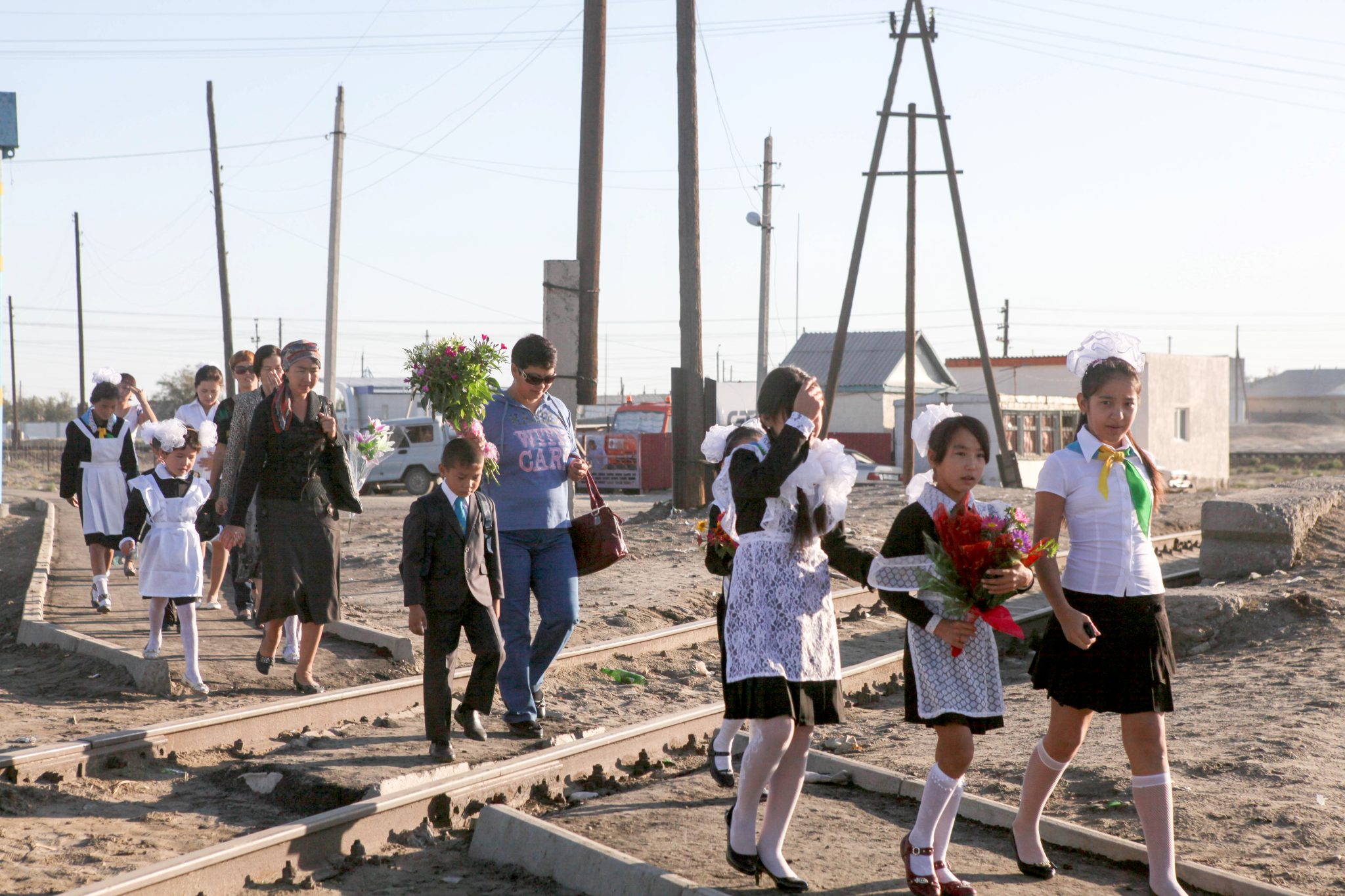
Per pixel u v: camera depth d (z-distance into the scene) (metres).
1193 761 5.88
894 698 8.34
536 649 6.79
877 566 4.32
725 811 5.27
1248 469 60.25
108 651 7.73
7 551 14.22
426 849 5.13
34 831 4.96
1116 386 4.39
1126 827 4.97
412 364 6.45
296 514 7.06
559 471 6.75
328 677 7.67
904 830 5.08
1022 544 4.09
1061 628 4.40
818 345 44.66
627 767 6.46
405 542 5.98
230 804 5.52
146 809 5.38
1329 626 9.13
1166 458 39.12
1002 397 33.47
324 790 5.51
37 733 6.12
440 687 6.00
